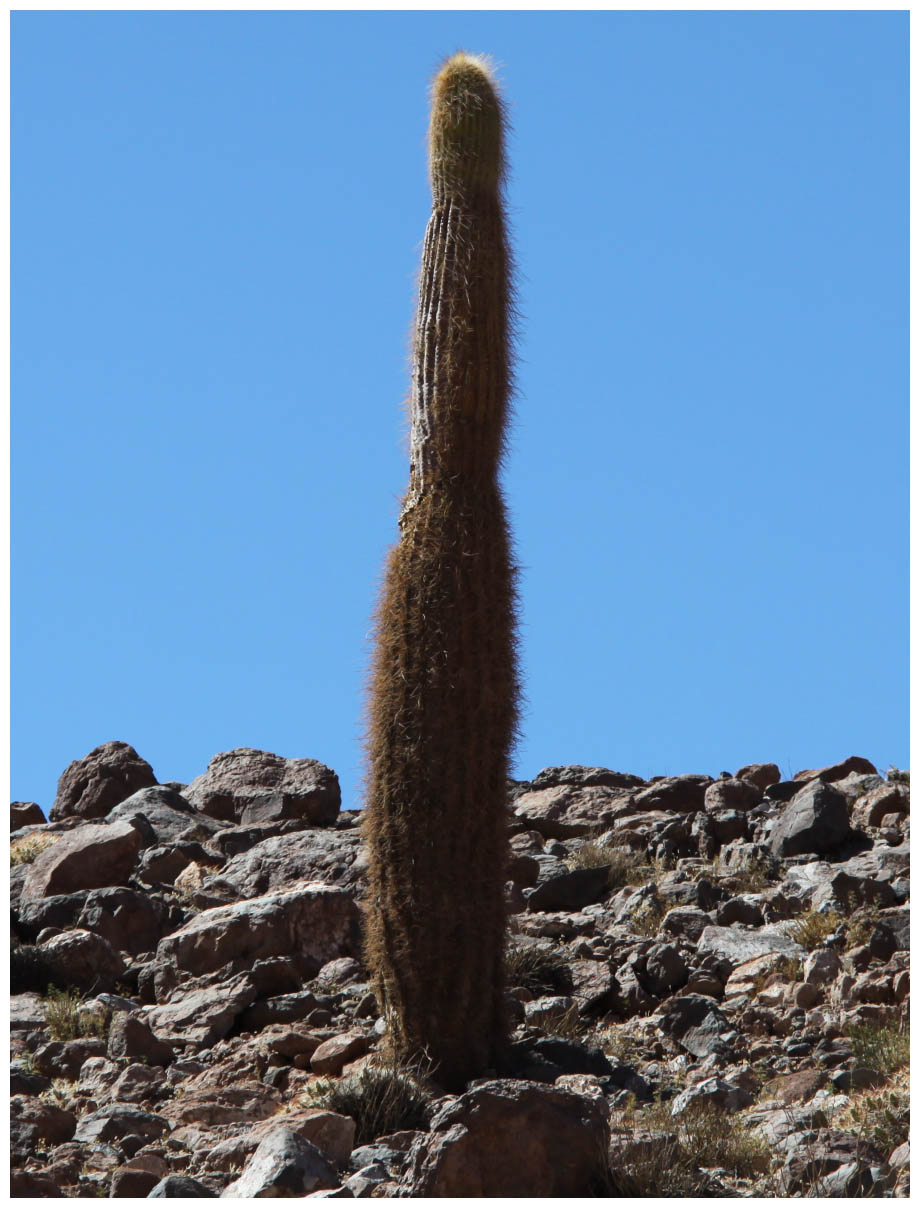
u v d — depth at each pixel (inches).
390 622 400.8
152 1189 303.7
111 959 485.1
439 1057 383.2
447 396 409.1
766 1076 386.0
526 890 559.5
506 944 404.5
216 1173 315.9
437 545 401.7
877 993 421.1
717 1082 366.0
